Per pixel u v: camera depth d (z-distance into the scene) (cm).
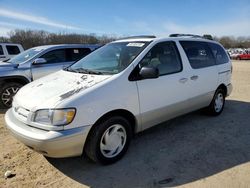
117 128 366
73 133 314
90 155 348
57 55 770
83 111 322
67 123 312
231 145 433
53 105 314
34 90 366
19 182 325
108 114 354
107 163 362
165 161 377
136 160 379
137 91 381
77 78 382
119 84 362
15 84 679
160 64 427
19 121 344
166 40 454
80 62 463
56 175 342
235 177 335
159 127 515
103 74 382
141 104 389
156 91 409
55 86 363
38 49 780
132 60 392
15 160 379
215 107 579
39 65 726
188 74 472
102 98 340
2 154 397
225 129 508
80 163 370
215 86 555
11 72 675
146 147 422
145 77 374
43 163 371
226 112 627
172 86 437
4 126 526
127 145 384
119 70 381
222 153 403
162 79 420
